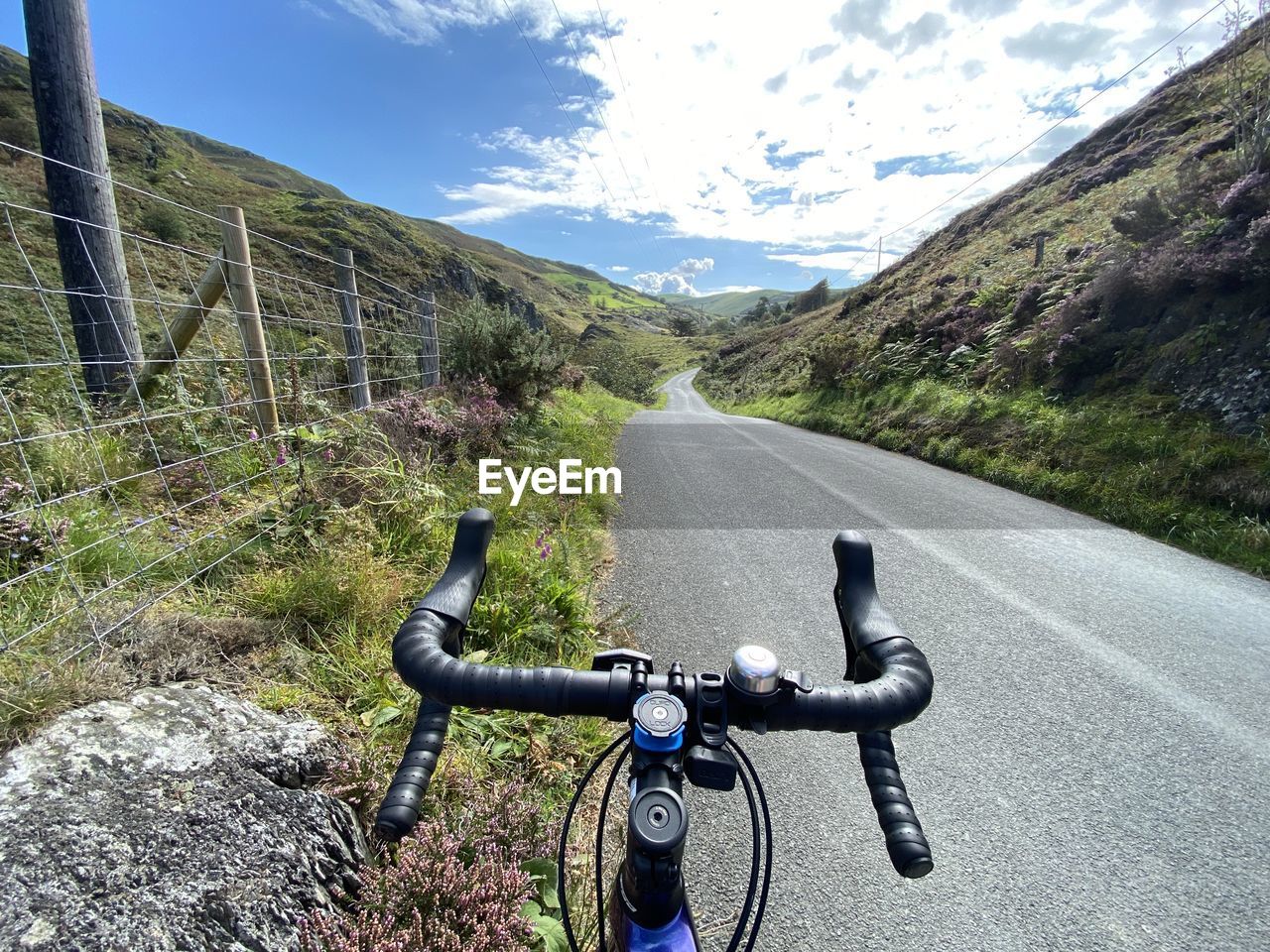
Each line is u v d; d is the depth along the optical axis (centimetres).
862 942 187
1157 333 821
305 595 273
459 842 169
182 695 185
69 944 113
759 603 419
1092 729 292
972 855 220
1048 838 228
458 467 538
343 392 583
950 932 191
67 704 168
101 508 310
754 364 4794
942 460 952
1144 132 2112
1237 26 909
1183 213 912
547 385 927
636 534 561
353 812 174
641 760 86
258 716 187
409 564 346
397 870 155
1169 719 300
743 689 86
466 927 149
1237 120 914
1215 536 536
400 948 136
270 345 485
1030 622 399
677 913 85
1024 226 2172
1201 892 206
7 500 271
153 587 263
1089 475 696
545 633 317
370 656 250
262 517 339
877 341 1655
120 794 143
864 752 96
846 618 105
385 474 402
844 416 1448
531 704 93
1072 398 866
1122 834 230
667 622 387
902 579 466
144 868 130
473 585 108
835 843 224
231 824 146
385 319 656
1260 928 193
